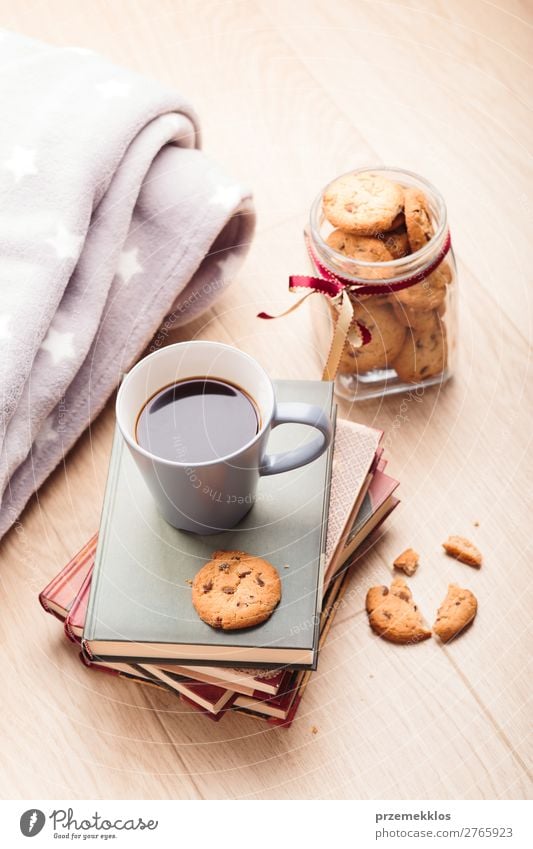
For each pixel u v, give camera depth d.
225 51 1.32
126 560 0.96
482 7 1.33
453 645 1.02
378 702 1.01
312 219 1.04
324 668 1.02
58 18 1.35
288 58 1.31
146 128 1.09
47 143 1.06
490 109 1.27
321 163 1.25
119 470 0.99
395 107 1.28
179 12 1.35
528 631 1.03
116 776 0.99
